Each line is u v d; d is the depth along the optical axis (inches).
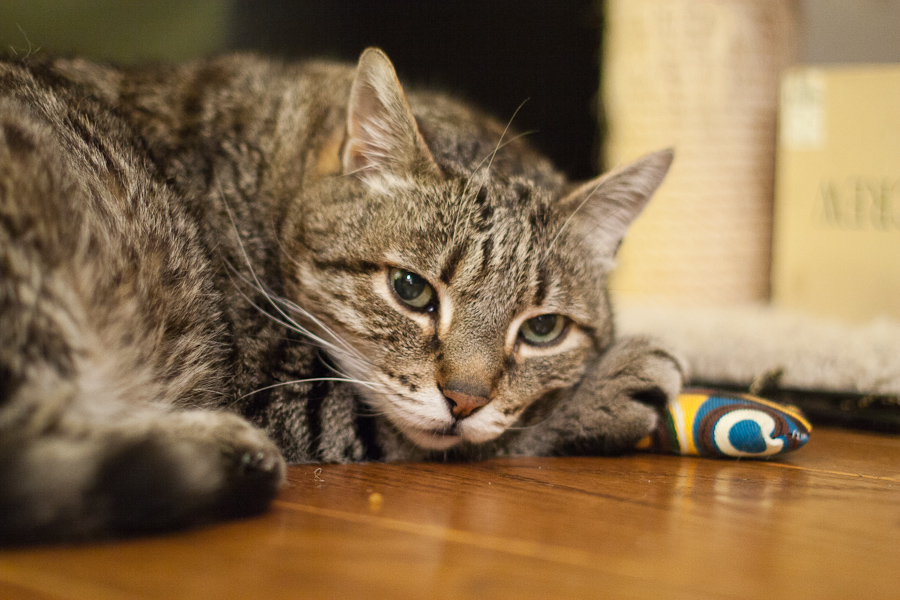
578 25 29.6
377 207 13.7
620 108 25.8
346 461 13.8
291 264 14.0
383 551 10.0
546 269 14.0
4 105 11.0
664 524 11.1
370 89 13.8
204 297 12.8
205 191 13.9
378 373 13.5
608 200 14.9
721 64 25.2
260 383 13.5
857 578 9.9
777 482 13.1
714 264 26.3
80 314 10.4
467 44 30.8
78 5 26.7
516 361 13.9
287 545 10.0
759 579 9.8
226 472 10.6
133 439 10.1
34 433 9.9
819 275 24.7
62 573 9.2
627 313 22.7
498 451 14.5
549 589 9.4
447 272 13.4
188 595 8.9
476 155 14.7
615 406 14.4
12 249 9.9
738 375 19.1
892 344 19.1
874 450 15.6
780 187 25.2
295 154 14.5
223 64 15.7
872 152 23.8
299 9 29.6
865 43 26.9
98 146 12.1
